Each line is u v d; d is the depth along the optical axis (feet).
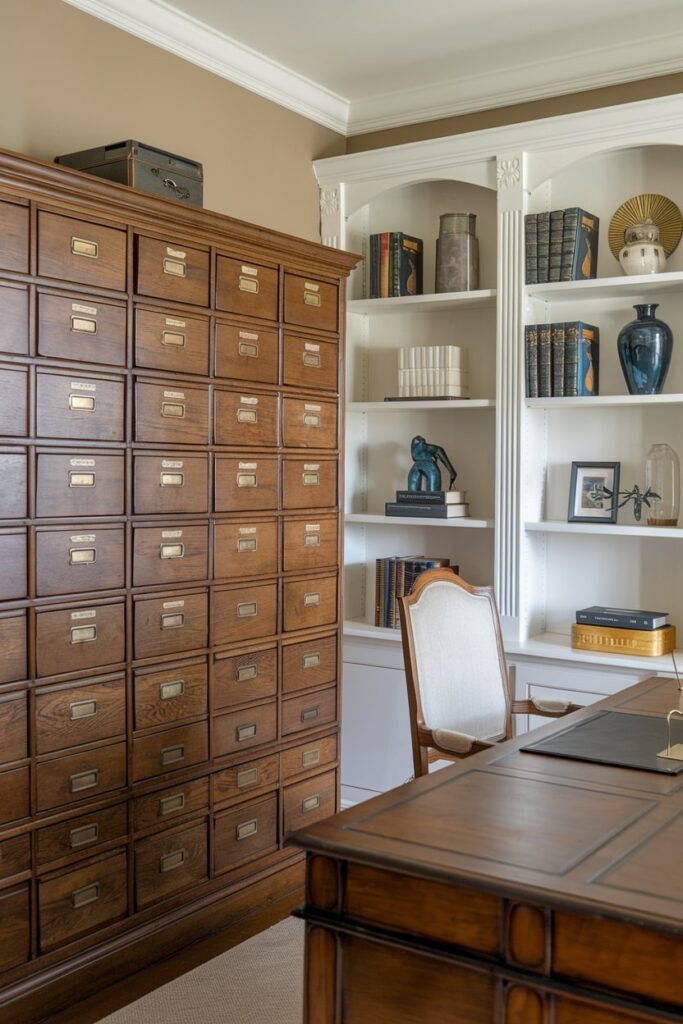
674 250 12.85
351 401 15.10
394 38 12.57
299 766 11.75
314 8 11.75
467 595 10.49
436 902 5.29
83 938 9.33
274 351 11.14
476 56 13.07
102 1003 9.27
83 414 9.10
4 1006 8.61
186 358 10.09
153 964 10.01
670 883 5.00
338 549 12.19
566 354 12.80
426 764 9.46
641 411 13.19
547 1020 4.98
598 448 13.50
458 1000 5.24
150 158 9.96
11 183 8.36
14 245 8.46
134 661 9.67
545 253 12.85
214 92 12.81
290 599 11.49
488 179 13.30
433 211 14.79
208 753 10.55
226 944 10.52
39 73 10.63
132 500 9.60
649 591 13.21
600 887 4.95
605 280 12.41
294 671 11.60
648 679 10.37
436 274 14.07
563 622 13.84
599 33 12.32
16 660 8.62
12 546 8.55
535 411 13.46
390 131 14.74
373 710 14.10
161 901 10.12
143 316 9.63
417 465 14.23
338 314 12.05
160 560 9.89
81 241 9.03
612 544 13.44
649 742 7.72
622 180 13.23
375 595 14.55
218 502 10.50
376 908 5.49
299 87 13.92
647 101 11.93
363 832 5.75
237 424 10.70
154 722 9.92
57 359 8.85
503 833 5.73
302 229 14.38
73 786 9.15
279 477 11.27
